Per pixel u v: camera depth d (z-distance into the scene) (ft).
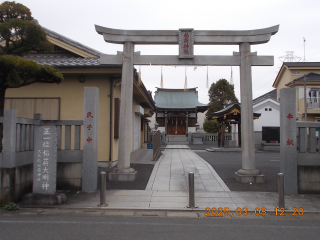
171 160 43.06
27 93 38.40
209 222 18.42
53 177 22.31
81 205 22.00
